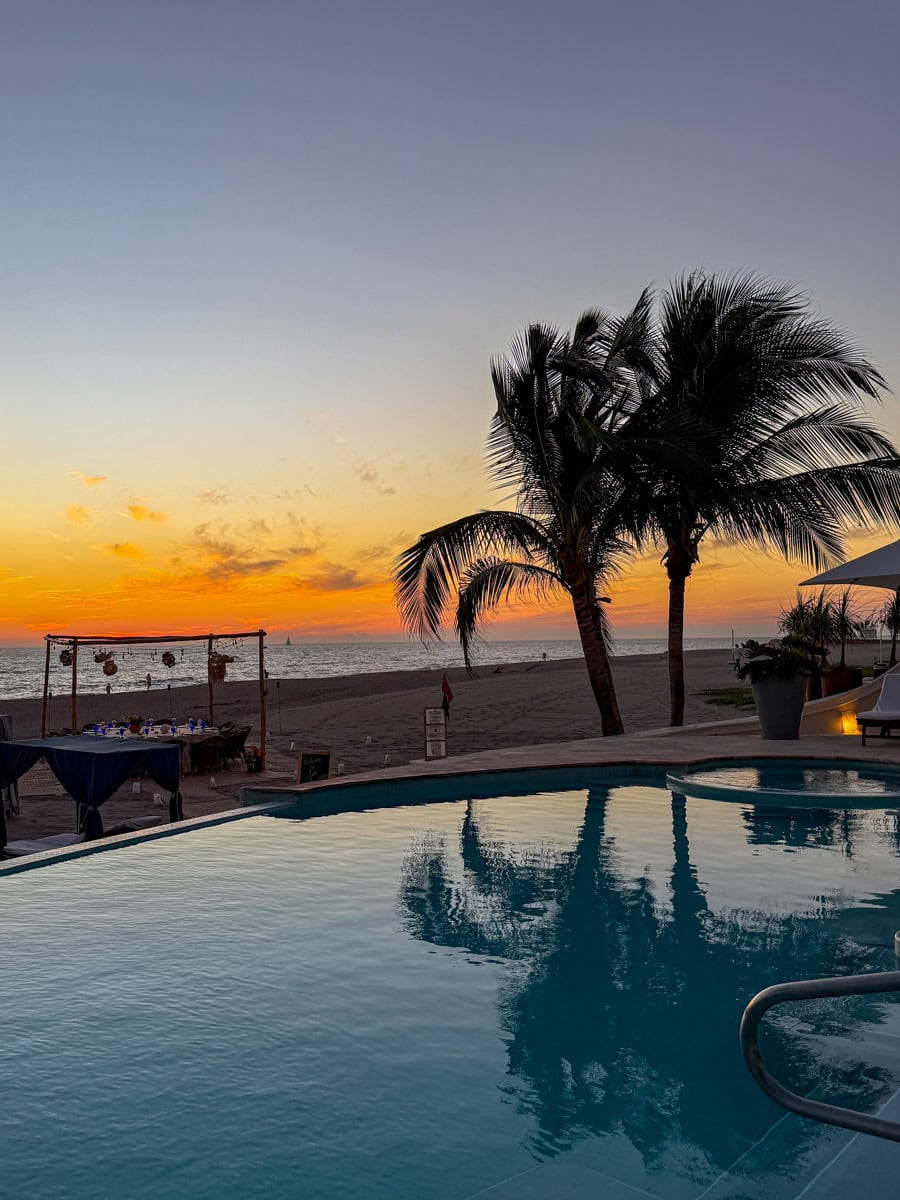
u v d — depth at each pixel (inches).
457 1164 121.6
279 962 197.2
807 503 608.4
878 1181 111.9
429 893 250.8
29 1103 137.4
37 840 439.8
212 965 195.5
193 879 267.1
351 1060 151.4
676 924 221.3
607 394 616.4
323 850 303.4
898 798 364.5
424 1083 143.9
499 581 646.5
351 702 1569.9
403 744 866.8
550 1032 161.8
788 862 280.1
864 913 228.5
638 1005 173.8
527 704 1284.4
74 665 863.1
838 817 347.3
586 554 656.4
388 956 200.8
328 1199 113.8
